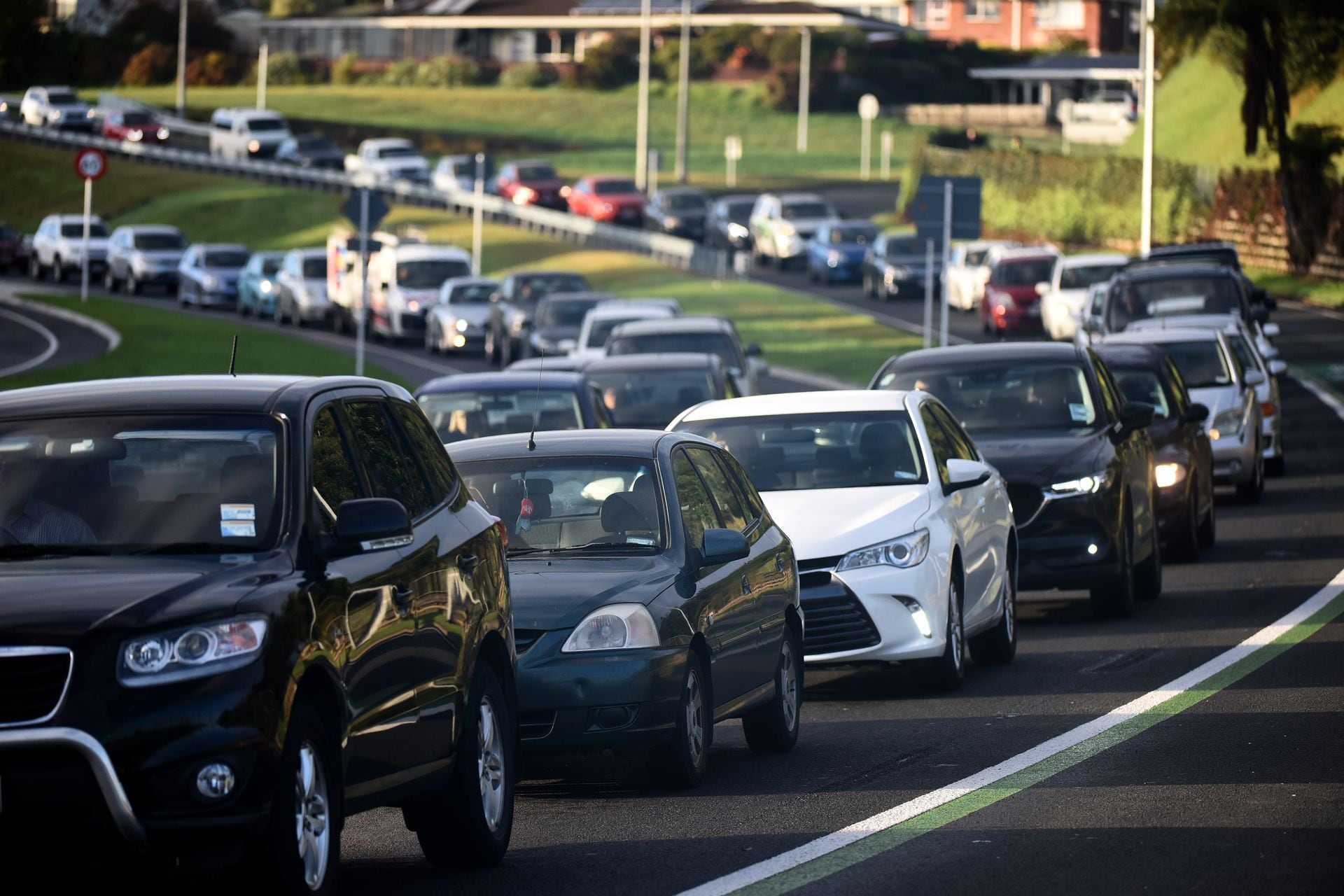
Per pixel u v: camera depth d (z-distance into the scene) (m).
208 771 21.69
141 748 21.52
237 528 24.31
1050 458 54.72
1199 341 85.00
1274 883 25.83
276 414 25.59
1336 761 34.22
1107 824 29.84
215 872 22.27
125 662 21.75
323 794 23.56
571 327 135.00
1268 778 32.94
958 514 46.22
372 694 24.86
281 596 23.02
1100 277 156.25
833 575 43.50
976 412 58.22
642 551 35.41
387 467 27.64
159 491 24.75
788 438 47.97
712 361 78.81
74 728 21.44
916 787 33.59
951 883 26.41
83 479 24.95
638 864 28.41
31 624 21.78
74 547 24.09
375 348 167.25
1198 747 35.97
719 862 28.28
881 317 184.38
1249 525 76.69
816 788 34.09
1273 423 92.06
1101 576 54.12
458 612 27.80
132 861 21.70
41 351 152.12
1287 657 46.62
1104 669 46.62
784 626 38.72
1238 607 56.25
